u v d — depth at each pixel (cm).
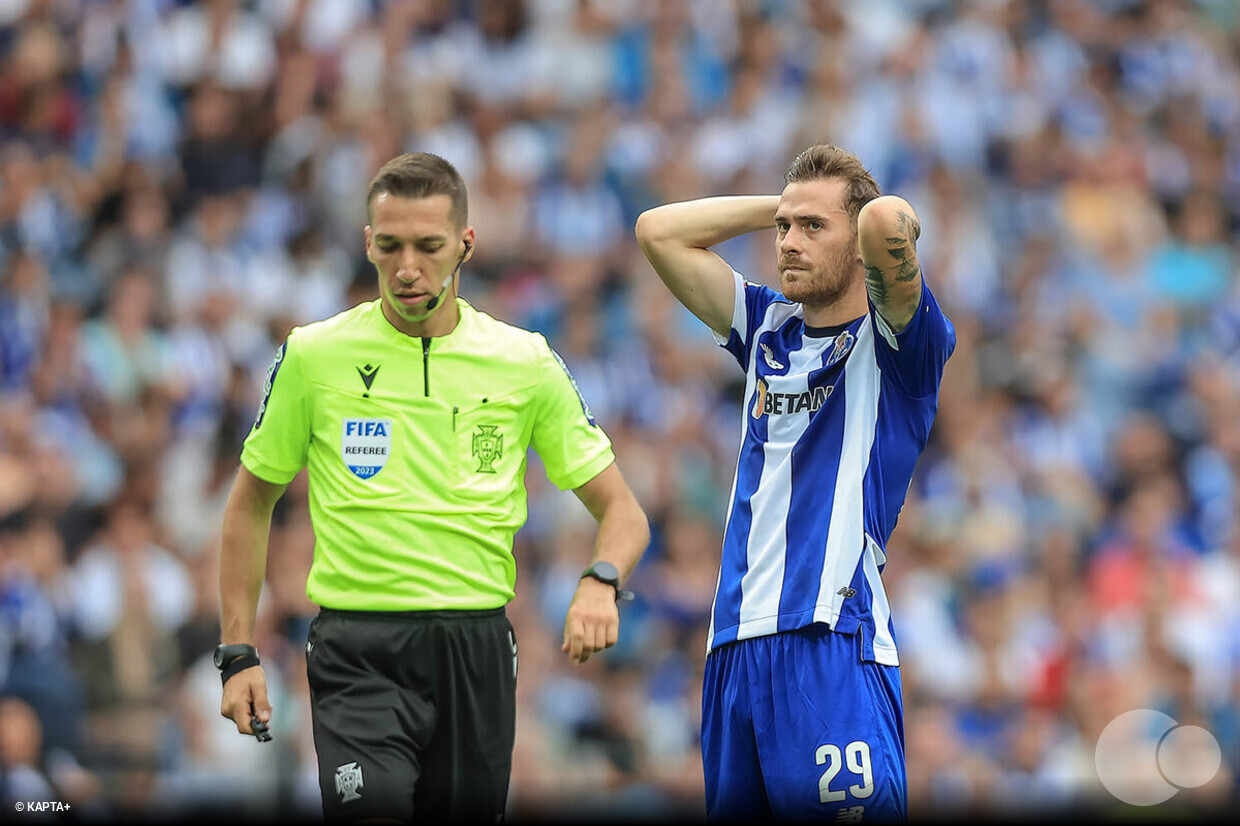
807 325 1852
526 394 1752
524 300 4841
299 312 4812
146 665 3806
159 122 5291
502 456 1733
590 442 1795
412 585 1683
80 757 3512
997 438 4734
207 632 3934
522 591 3941
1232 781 4006
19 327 4550
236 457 4378
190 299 4719
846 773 1738
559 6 5684
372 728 1661
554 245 5041
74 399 4422
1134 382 5122
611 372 4600
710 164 5344
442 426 1711
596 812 3578
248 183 5203
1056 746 3947
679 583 4038
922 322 1734
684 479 4394
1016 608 4169
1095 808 3869
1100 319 5253
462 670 1698
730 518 1866
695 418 4562
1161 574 4466
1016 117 5744
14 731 3384
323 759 1662
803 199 1800
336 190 5119
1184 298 5528
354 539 1691
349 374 1717
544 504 4072
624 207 5197
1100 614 4309
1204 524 4775
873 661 1775
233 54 5422
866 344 1803
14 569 3841
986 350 5012
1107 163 5766
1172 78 6191
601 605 1712
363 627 1688
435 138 5247
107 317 4591
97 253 4884
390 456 1700
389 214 1666
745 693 1797
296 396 1728
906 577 4147
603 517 1788
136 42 5475
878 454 1789
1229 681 4278
